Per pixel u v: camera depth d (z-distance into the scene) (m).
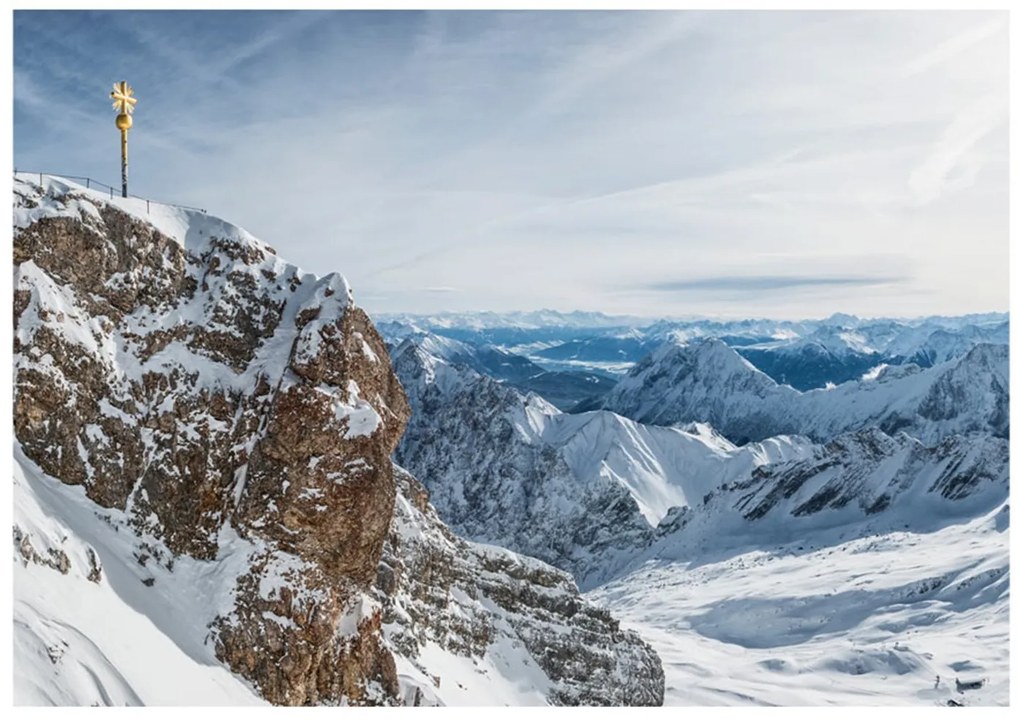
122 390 45.97
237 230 52.91
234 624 43.41
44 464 42.69
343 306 51.03
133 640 37.69
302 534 46.12
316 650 44.75
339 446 47.38
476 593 81.31
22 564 35.88
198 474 46.41
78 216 46.56
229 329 50.03
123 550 42.84
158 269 49.41
